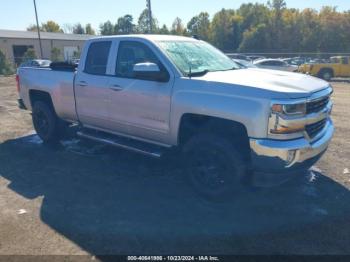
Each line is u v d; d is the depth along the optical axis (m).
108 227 3.62
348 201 4.18
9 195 4.41
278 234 3.49
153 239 3.41
